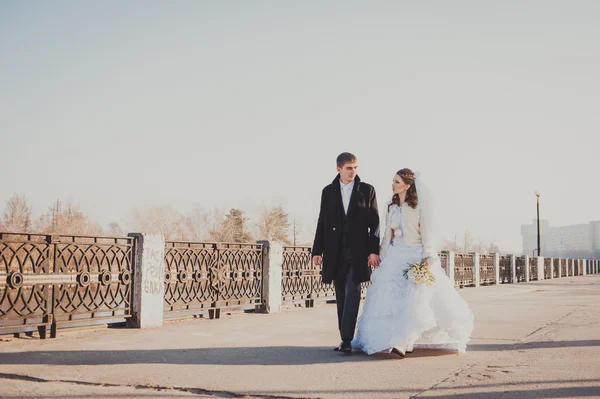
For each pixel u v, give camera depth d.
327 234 5.98
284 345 6.43
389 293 5.68
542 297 15.10
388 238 6.02
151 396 3.98
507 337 7.06
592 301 13.28
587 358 5.43
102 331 7.52
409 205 5.83
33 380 4.45
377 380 4.46
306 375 4.67
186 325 8.41
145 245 7.96
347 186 6.02
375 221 5.93
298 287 11.60
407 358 5.52
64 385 4.28
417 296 5.55
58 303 6.93
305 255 11.91
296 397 3.93
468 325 5.79
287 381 4.44
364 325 5.77
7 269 6.39
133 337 7.02
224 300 9.63
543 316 9.66
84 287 7.29
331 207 5.99
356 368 4.98
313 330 7.86
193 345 6.38
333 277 5.93
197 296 9.10
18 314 6.48
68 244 7.07
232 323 8.73
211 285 9.38
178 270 8.76
